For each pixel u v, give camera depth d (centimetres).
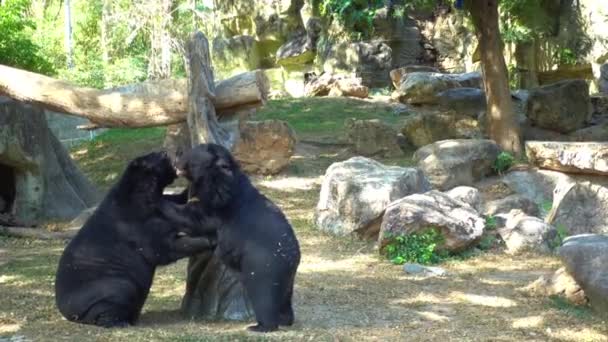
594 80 2952
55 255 1156
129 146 2112
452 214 1145
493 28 1983
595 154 1448
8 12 2089
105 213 771
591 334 770
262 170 1809
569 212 1235
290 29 3438
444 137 2053
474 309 859
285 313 763
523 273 1038
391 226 1116
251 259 729
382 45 3094
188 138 1384
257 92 1241
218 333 728
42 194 1398
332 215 1291
